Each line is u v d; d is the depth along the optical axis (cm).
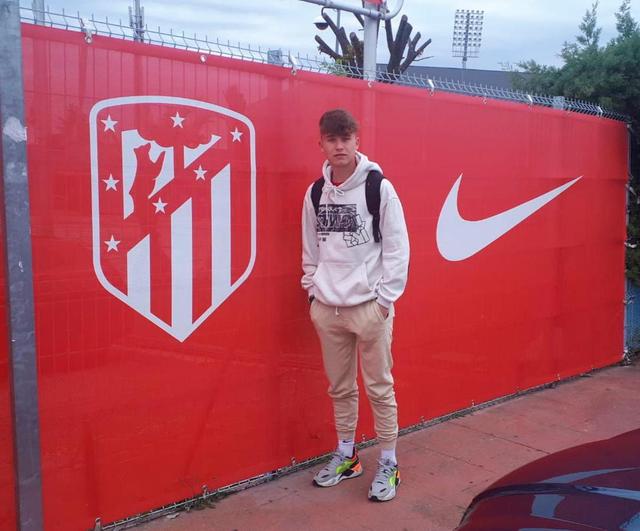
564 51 730
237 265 371
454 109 485
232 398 376
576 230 616
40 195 298
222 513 362
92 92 310
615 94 672
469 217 507
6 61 263
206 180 354
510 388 563
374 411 391
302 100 393
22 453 282
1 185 271
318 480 398
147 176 331
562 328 611
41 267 301
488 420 519
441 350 498
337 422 404
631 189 690
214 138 355
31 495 287
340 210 366
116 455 332
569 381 636
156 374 343
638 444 267
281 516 362
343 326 376
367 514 367
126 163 323
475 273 517
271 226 385
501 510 239
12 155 268
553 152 579
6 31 262
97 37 311
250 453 388
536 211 568
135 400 337
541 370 594
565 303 611
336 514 366
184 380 354
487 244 525
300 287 403
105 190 318
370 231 365
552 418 528
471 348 522
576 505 224
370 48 437
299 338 406
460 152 493
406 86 458
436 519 364
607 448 271
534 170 561
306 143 397
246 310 378
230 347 372
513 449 463
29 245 275
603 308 663
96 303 319
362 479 410
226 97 358
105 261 320
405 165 455
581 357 639
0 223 285
